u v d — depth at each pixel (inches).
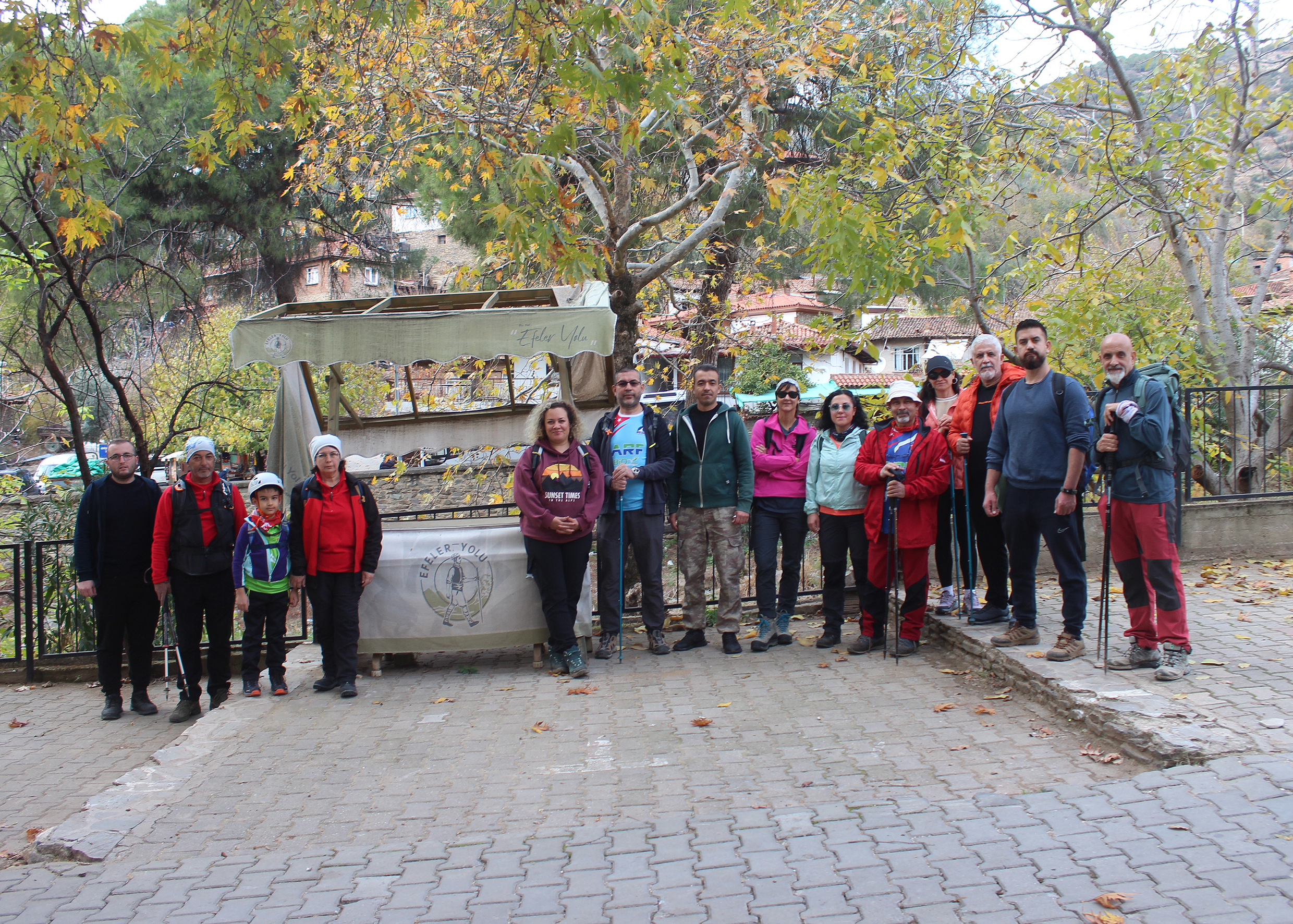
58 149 250.1
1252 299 411.2
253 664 261.7
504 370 380.2
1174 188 373.1
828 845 145.8
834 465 276.5
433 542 278.5
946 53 376.2
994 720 205.0
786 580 289.0
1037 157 371.6
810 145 532.1
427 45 361.1
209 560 273.1
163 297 460.1
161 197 706.2
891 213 337.7
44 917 140.0
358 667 280.7
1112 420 207.6
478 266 465.7
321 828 169.5
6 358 402.6
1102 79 390.9
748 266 520.4
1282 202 362.9
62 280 345.1
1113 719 181.5
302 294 920.3
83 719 286.2
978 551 267.7
